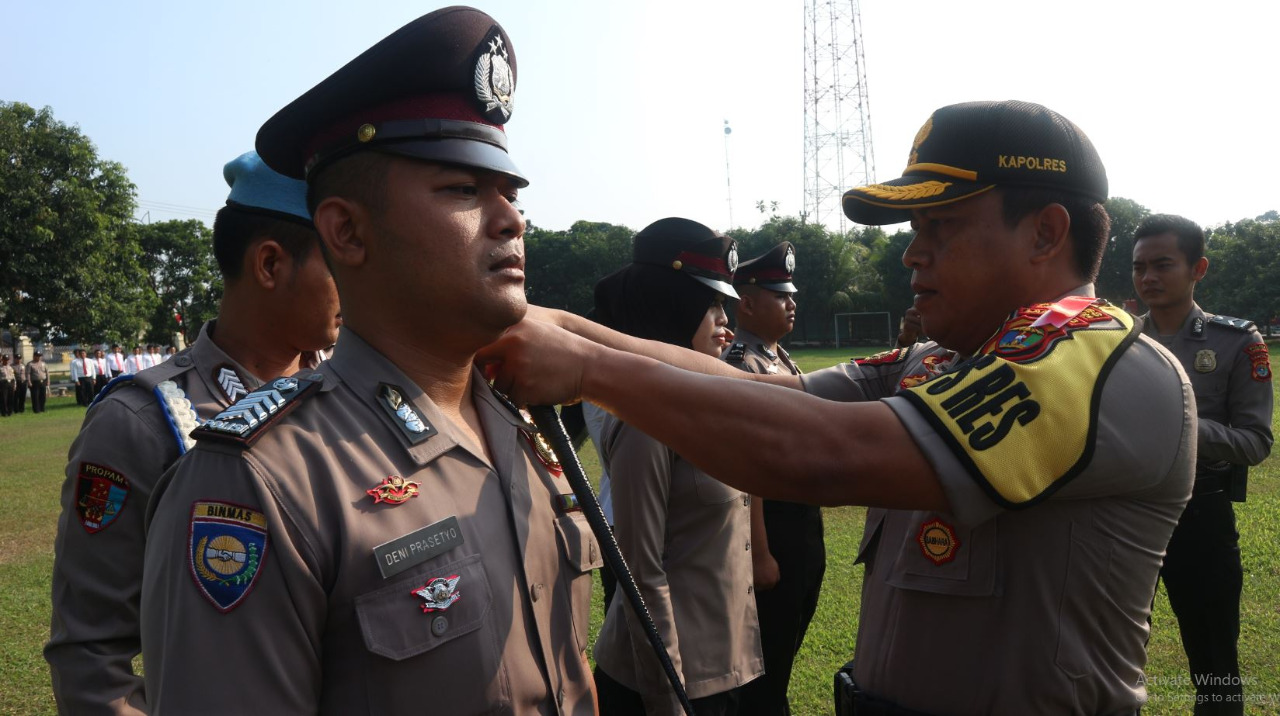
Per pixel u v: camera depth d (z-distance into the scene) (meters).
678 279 3.26
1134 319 1.60
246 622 1.09
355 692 1.15
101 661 1.75
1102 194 1.69
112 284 29.89
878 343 48.06
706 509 2.66
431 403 1.35
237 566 1.11
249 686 1.08
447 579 1.21
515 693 1.25
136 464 1.83
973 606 1.59
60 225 27.58
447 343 1.36
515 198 1.43
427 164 1.27
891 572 1.75
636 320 3.34
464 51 1.30
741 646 2.75
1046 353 1.44
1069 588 1.52
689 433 1.48
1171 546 3.72
